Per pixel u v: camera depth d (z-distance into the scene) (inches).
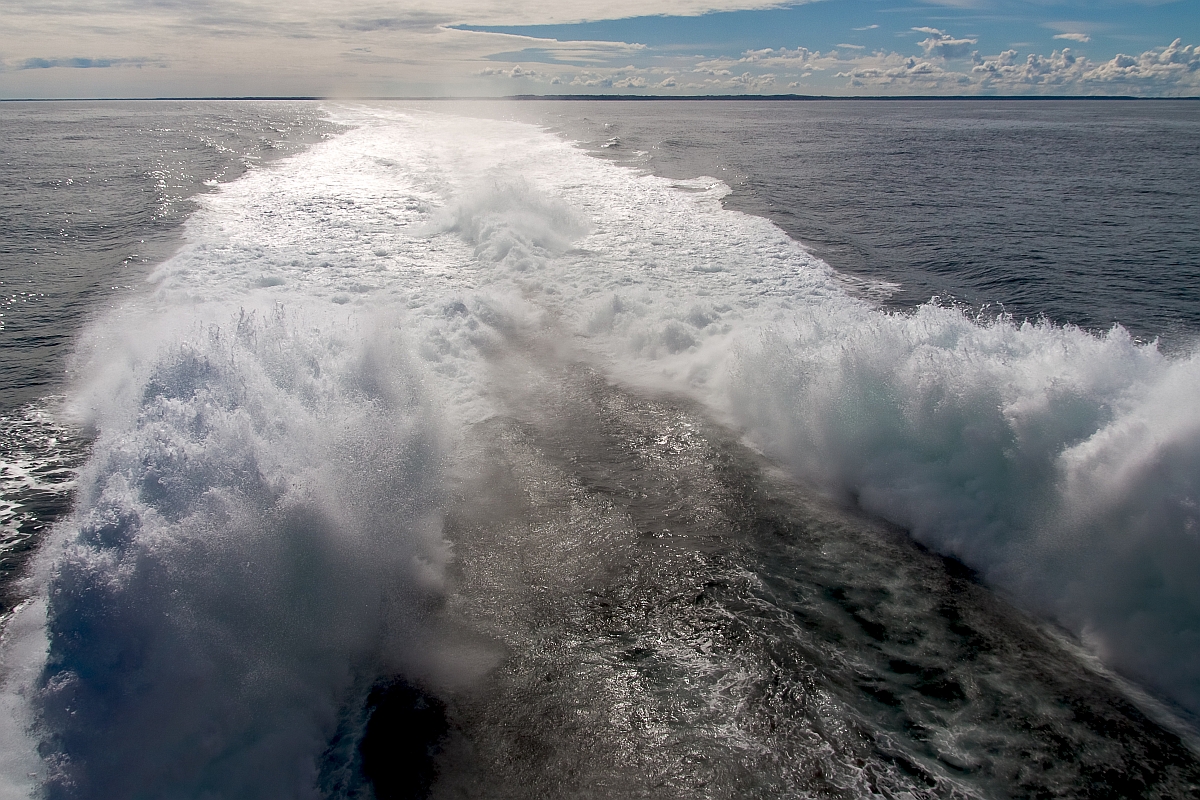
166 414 232.2
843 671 177.0
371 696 172.1
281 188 772.0
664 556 221.6
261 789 149.9
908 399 259.0
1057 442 225.0
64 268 483.5
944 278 526.6
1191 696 171.5
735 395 313.3
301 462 219.3
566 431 299.1
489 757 156.9
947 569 218.1
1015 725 162.7
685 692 171.8
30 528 228.5
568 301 449.4
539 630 192.4
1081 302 475.2
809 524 239.5
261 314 388.2
